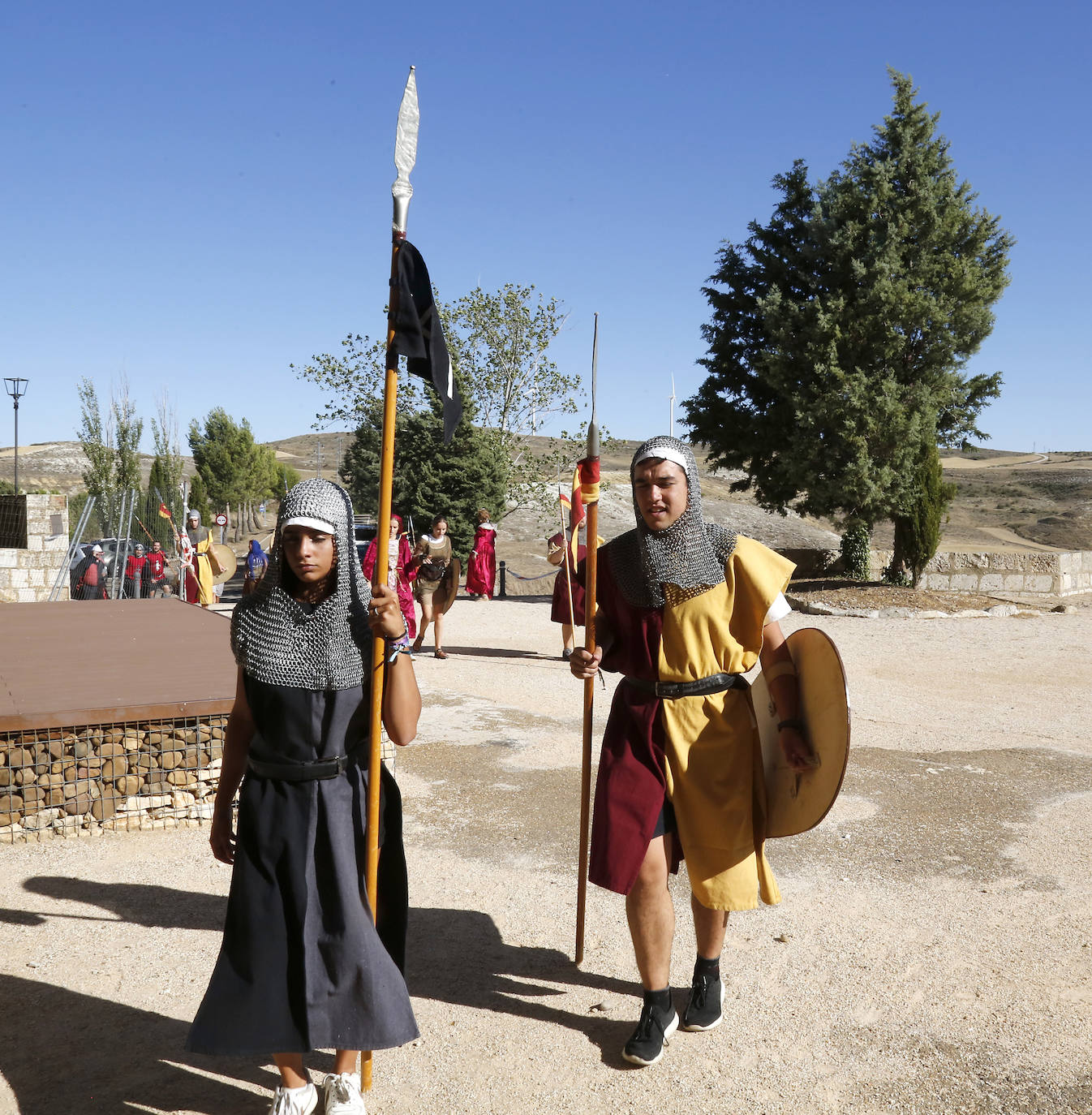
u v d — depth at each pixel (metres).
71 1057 3.40
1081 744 8.20
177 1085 3.25
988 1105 3.12
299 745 2.84
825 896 4.90
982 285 21.80
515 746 8.05
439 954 4.25
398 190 3.02
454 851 5.61
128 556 19.50
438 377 3.06
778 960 4.17
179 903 4.75
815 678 3.25
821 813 3.18
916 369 22.14
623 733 3.48
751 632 3.43
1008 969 4.06
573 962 4.19
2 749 5.55
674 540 3.37
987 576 21.83
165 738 5.86
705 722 3.41
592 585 3.51
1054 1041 3.49
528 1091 3.22
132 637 8.64
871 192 21.86
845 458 21.83
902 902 4.81
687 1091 3.21
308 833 2.81
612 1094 3.20
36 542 20.33
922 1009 3.74
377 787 2.92
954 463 146.88
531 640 14.67
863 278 21.69
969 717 9.30
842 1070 3.33
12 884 4.98
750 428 23.61
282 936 2.80
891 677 11.73
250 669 2.84
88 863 5.27
